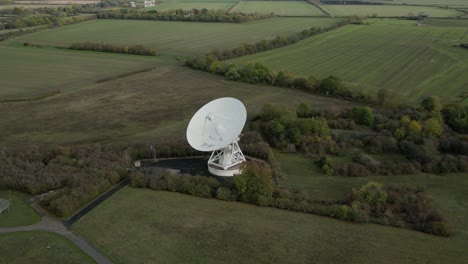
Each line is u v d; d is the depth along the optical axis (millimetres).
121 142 100438
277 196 75375
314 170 88188
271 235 63500
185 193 76938
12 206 71812
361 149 97750
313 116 115062
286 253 59250
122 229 64750
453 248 61062
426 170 86438
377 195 73312
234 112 84250
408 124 104312
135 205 71938
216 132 83375
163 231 64250
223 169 83438
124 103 131500
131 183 78812
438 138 99500
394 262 57531
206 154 92875
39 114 120750
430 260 58000
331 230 65375
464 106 116500
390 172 85625
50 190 77188
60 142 100562
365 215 68562
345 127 108750
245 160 87375
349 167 86562
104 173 80562
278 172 85562
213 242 61531
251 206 72812
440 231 64500
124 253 59062
